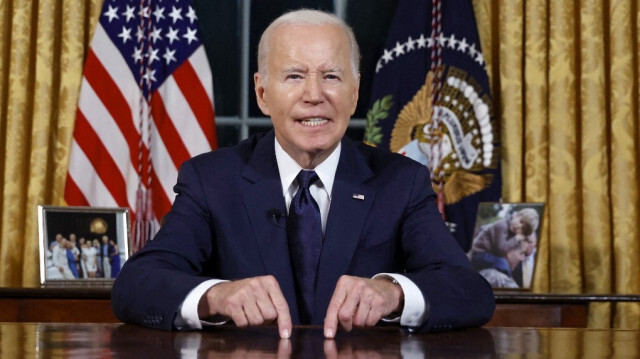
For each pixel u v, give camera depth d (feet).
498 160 15.42
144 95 15.81
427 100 15.67
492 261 13.00
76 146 15.46
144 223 15.44
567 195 15.78
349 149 7.91
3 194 16.02
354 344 4.88
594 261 15.64
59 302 11.57
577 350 4.50
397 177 7.74
